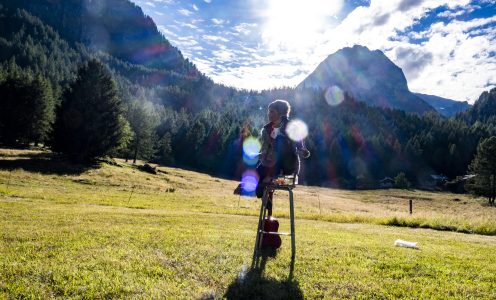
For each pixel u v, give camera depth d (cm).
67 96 5294
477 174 7700
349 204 5550
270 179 513
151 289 386
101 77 5334
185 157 12100
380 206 6078
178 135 12400
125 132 5838
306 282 441
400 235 1038
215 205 3125
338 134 14438
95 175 4575
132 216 1141
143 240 633
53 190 3178
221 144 12075
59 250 536
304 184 11669
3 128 7319
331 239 798
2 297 354
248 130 12006
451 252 724
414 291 426
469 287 453
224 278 439
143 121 8225
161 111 15525
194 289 397
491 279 505
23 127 7375
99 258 493
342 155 12875
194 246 599
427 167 13288
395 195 8894
